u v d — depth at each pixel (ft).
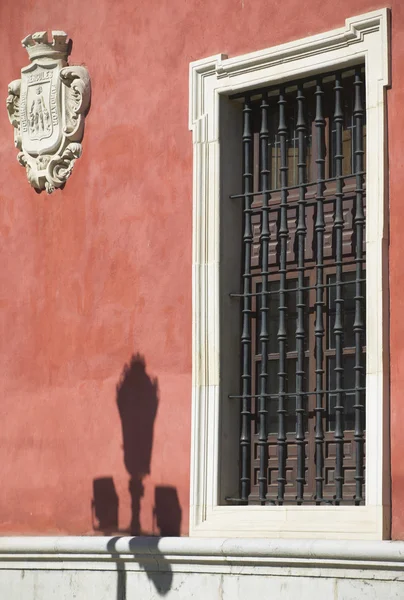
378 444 36.83
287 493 40.88
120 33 46.42
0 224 50.01
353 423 39.42
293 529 38.50
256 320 42.37
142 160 45.09
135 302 44.70
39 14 49.49
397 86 38.01
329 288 40.60
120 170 45.80
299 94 41.29
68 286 47.11
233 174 43.01
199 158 42.96
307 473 40.40
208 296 42.16
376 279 37.58
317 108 40.78
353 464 39.17
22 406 48.16
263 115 42.34
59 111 47.67
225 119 42.98
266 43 41.65
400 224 37.45
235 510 40.45
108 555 42.88
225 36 42.91
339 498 38.70
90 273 46.37
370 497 36.86
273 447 41.47
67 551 44.09
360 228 39.19
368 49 38.70
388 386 37.14
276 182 42.52
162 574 41.42
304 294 41.16
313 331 40.88
